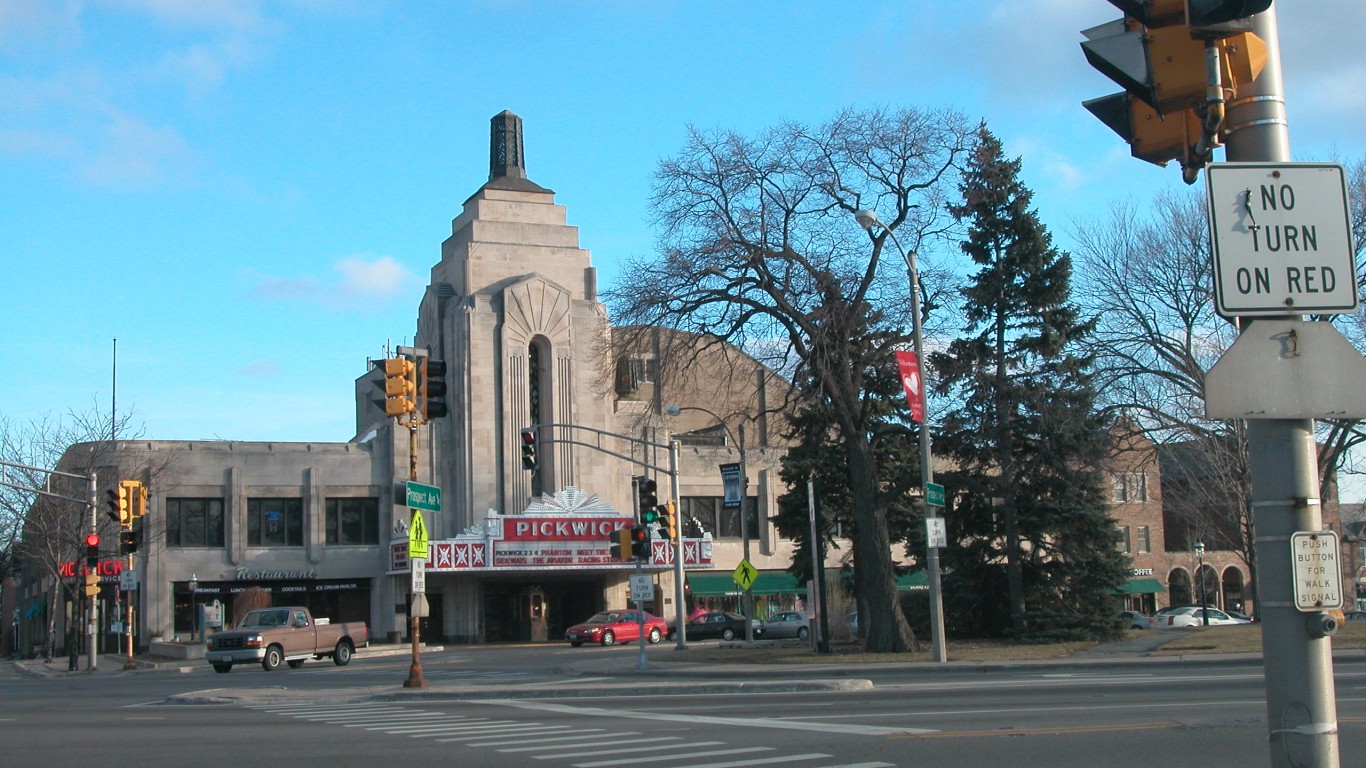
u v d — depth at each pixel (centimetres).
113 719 2034
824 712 1809
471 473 6147
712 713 1872
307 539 6025
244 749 1502
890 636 3275
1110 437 3841
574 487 6241
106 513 4831
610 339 3519
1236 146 597
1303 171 577
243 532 5916
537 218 6619
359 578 6122
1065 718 1598
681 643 4262
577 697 2389
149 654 5453
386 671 3638
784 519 4722
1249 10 549
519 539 5972
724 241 3109
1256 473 575
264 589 5678
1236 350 571
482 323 6259
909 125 3191
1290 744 548
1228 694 1911
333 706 2283
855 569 4209
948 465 5384
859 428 3322
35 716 2134
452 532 6147
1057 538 3966
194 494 5888
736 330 3250
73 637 4641
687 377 3434
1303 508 562
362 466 6175
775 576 6881
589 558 6103
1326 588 554
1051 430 3794
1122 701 1833
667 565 6341
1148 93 602
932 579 2898
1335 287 571
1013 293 3931
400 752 1440
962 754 1288
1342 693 1825
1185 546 8150
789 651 3528
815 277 3141
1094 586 3891
